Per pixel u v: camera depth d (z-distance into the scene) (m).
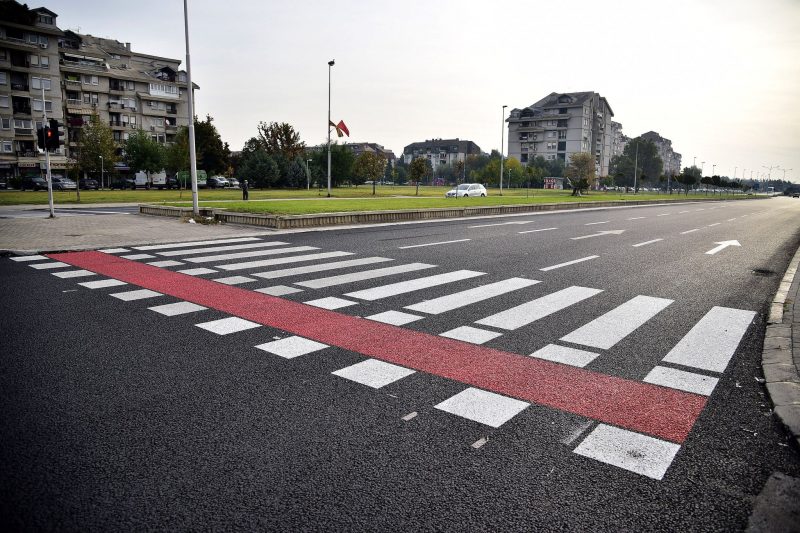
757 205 47.22
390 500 2.52
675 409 3.54
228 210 18.06
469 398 3.70
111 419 3.36
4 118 59.06
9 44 58.12
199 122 64.38
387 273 8.52
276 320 5.70
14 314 5.93
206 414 3.44
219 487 2.62
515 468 2.80
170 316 5.86
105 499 2.51
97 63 70.56
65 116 65.94
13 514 2.39
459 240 13.27
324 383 3.97
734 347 4.88
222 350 4.72
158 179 71.88
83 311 6.07
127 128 72.94
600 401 3.66
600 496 2.56
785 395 3.69
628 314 6.07
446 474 2.75
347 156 69.06
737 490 2.62
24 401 3.63
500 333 5.25
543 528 2.33
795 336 5.07
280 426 3.28
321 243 12.40
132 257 10.09
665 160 172.38
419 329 5.38
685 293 7.29
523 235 14.75
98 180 64.31
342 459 2.89
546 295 7.01
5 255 10.22
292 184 65.81
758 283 8.08
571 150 110.25
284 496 2.54
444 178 129.88
